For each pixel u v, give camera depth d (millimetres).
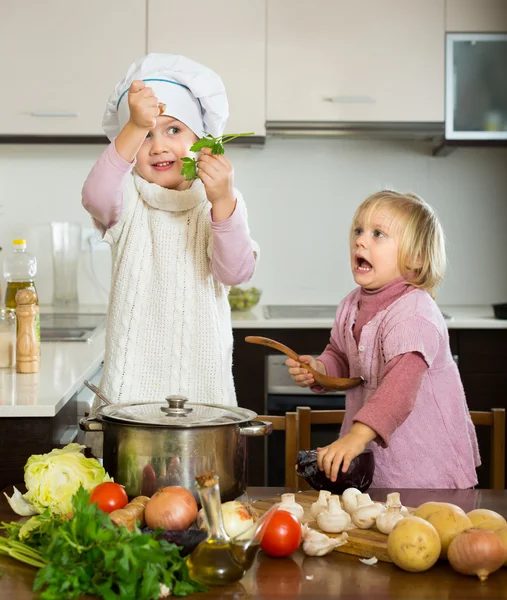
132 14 3211
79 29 3207
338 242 3619
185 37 3225
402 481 1594
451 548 941
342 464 1236
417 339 1451
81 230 3564
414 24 3252
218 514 907
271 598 874
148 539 871
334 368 1711
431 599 873
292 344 3043
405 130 3279
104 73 3219
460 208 3615
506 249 3625
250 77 3246
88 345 2461
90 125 3232
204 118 1690
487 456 3014
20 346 1892
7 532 1032
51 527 944
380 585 912
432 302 1553
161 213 1628
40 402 1541
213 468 1110
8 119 3215
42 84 3215
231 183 1436
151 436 1097
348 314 1685
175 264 1618
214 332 1628
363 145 3594
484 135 3285
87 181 1492
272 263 3625
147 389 1620
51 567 860
